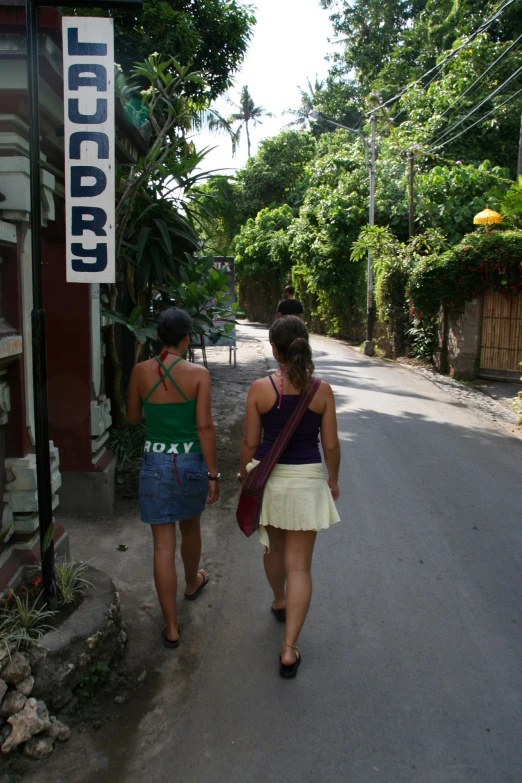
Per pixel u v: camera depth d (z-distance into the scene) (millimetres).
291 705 3088
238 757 2754
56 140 4109
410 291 14742
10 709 2732
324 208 21359
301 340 3215
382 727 2947
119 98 5105
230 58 13148
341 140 31312
